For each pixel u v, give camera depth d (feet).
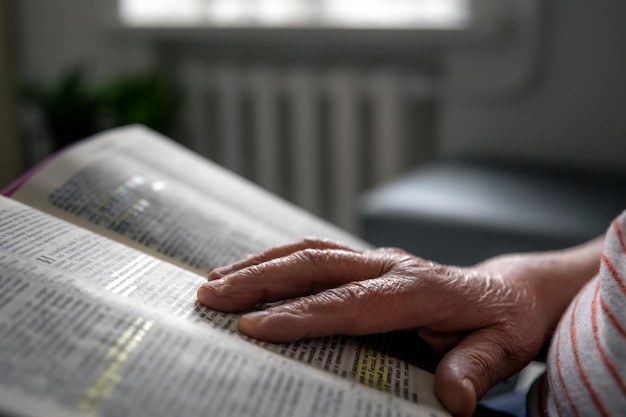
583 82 5.32
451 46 5.57
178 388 1.45
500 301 2.08
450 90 5.64
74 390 1.37
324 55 6.17
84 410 1.33
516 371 2.06
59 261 1.84
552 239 3.95
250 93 6.27
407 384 1.79
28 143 6.53
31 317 1.55
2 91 5.29
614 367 1.55
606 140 5.34
